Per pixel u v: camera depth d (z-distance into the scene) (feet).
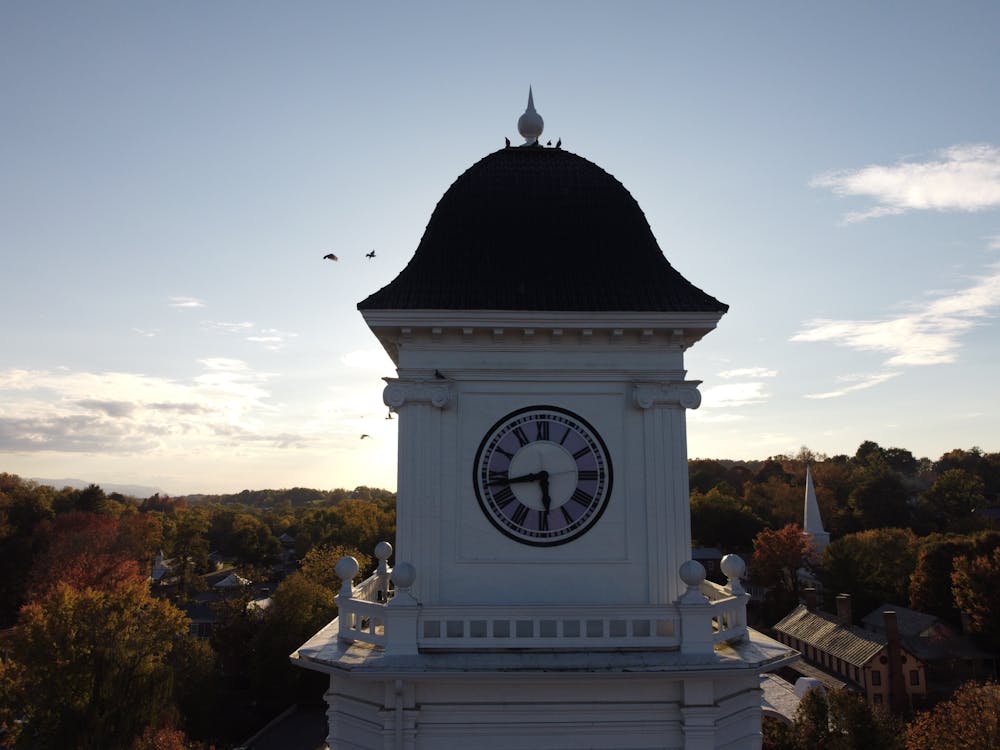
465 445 58.59
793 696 180.24
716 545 457.27
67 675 159.94
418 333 58.65
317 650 55.98
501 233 61.62
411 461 57.98
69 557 324.60
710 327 58.44
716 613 55.26
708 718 52.60
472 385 59.16
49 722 159.22
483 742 52.95
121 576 305.32
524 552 57.57
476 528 57.77
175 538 504.43
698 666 52.06
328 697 56.59
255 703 245.65
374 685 54.13
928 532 437.17
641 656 53.36
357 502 613.52
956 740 140.36
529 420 59.00
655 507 58.18
